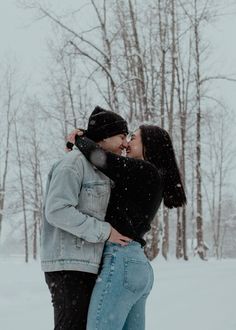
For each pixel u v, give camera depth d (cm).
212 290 837
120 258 287
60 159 303
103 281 284
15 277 1113
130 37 2427
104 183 295
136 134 331
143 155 327
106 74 2261
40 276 1163
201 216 2766
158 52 2602
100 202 293
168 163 331
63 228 278
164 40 2450
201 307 639
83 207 289
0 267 1419
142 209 300
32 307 722
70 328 279
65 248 282
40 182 3641
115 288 283
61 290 283
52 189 281
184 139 2852
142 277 294
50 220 279
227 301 679
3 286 921
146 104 2269
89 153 290
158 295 799
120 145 321
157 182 306
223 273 1216
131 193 298
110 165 292
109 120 317
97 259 286
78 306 281
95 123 317
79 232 277
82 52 2197
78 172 286
